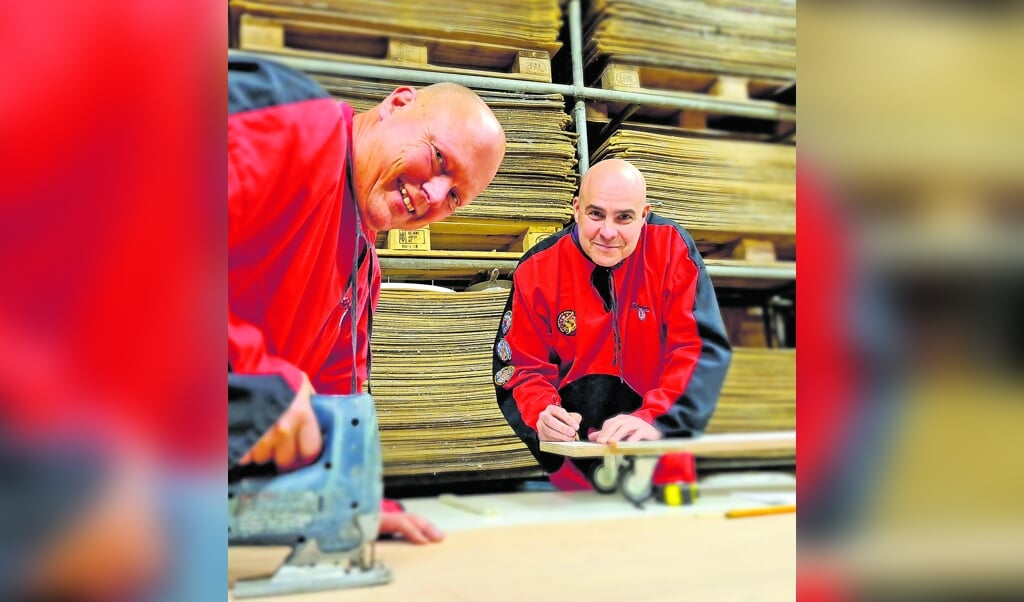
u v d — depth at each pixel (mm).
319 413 879
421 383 941
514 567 891
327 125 866
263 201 856
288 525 870
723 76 1088
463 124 911
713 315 980
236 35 890
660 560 940
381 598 836
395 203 908
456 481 971
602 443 944
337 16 910
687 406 964
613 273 967
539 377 958
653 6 1060
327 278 885
